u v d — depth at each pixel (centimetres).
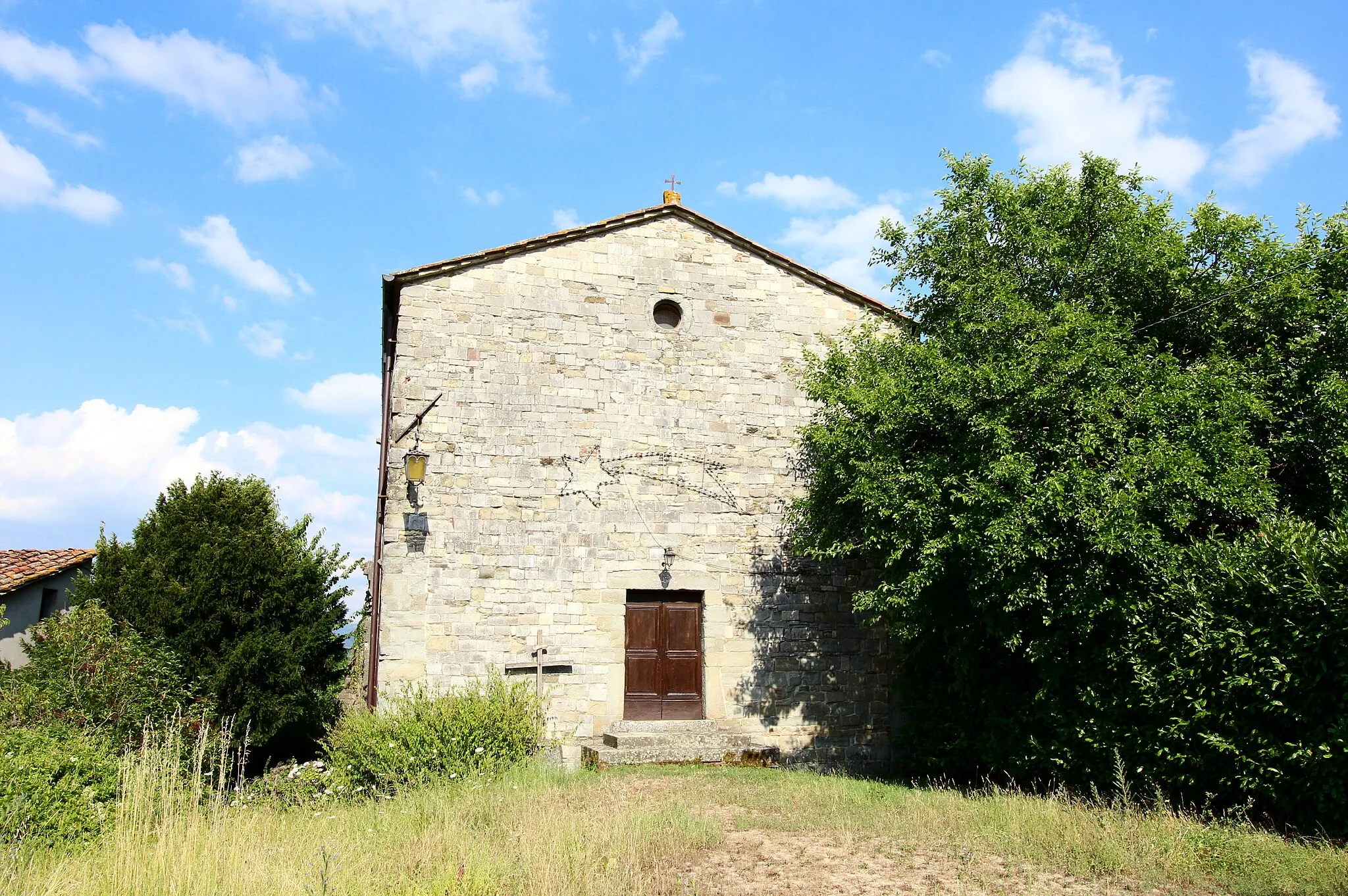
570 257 1330
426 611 1191
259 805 945
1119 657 881
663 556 1288
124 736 1014
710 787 946
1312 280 967
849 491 1091
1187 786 837
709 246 1391
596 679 1234
